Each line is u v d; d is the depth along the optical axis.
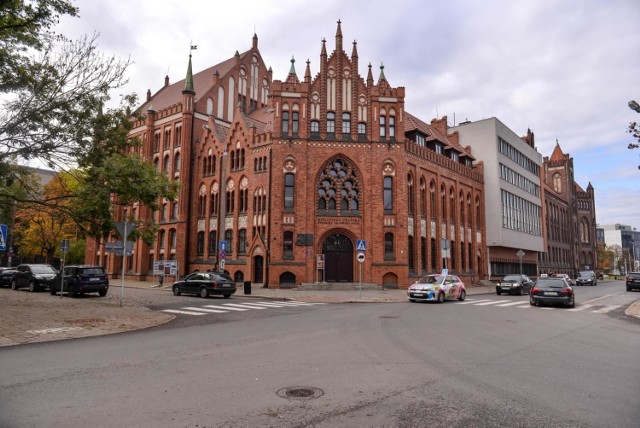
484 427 5.10
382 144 35.41
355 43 36.53
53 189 35.66
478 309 20.19
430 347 10.17
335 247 34.56
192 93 44.22
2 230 15.38
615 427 5.13
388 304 22.72
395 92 36.25
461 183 46.34
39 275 28.14
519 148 58.31
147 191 20.41
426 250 39.16
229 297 26.06
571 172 87.38
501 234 49.19
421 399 6.18
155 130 47.28
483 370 7.94
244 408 5.71
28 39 16.16
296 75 35.69
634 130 18.09
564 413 5.61
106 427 5.02
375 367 8.09
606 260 114.44
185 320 15.45
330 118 35.66
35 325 13.23
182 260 42.03
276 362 8.48
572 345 10.79
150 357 8.95
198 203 43.09
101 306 19.11
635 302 25.59
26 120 16.41
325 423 5.20
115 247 19.33
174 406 5.77
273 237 33.53
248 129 38.88
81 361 8.56
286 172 34.56
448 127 55.00
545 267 68.75
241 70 49.56
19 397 6.15
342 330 12.83
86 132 17.95
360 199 34.94
